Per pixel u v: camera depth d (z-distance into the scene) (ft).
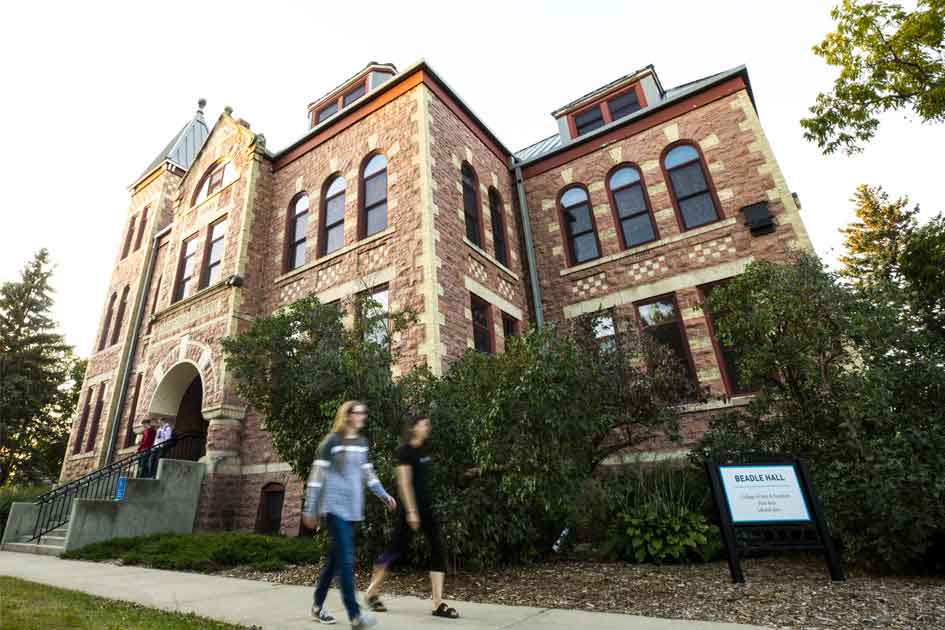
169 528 36.35
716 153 43.93
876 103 35.27
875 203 83.56
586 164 50.62
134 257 71.67
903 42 33.37
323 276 43.39
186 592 19.80
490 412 20.59
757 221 39.34
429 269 35.99
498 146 53.98
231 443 40.91
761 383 25.79
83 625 12.98
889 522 18.57
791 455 20.58
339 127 48.91
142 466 43.24
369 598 15.17
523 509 24.66
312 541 30.73
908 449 18.90
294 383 25.73
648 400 27.32
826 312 22.31
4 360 89.15
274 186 52.75
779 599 15.88
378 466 22.13
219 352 43.27
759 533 19.84
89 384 67.72
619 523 25.59
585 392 24.21
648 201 46.16
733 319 25.40
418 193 39.24
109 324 71.26
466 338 37.70
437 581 14.82
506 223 50.24
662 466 30.78
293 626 13.92
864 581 18.12
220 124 57.77
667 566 22.66
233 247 48.11
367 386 24.30
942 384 20.80
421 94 43.19
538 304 47.47
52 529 37.65
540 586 19.42
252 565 26.35
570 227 50.47
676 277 41.91
